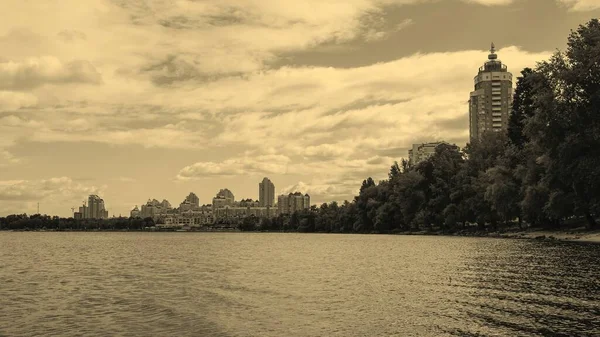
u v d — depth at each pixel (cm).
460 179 14400
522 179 10406
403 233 18850
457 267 5200
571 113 8112
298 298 3622
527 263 5153
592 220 9438
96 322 3005
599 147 8088
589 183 8119
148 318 3070
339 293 3803
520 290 3478
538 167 9775
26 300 3944
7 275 6066
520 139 11956
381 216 19188
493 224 13888
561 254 6031
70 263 8056
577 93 8250
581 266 4712
